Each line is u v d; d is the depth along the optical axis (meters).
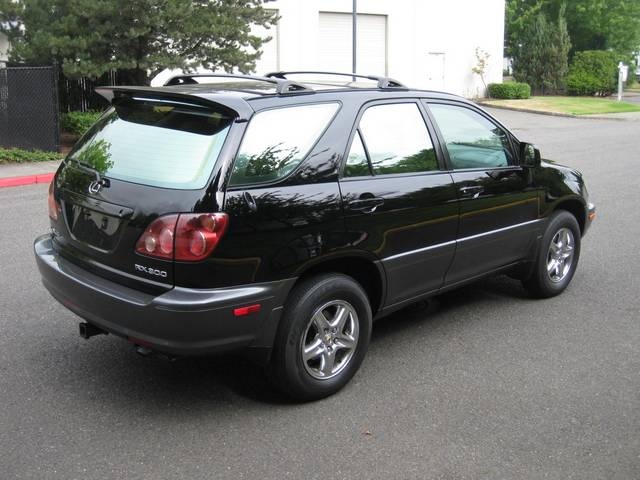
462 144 5.03
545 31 37.91
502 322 5.49
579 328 5.38
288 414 4.01
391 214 4.36
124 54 15.65
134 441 3.69
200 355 3.69
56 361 4.66
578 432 3.83
